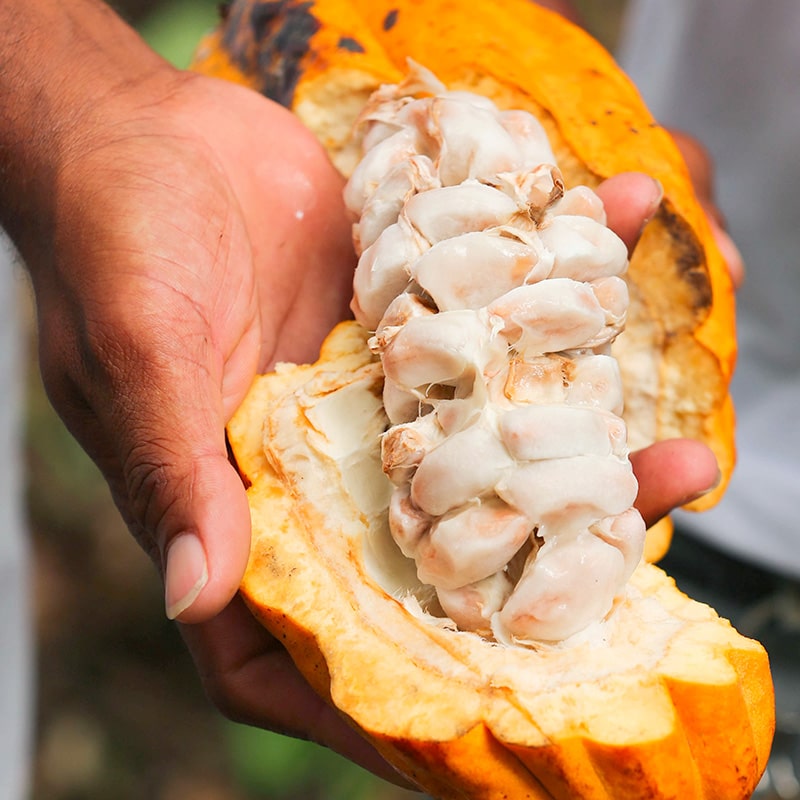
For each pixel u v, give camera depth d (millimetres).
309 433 356
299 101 433
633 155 413
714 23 551
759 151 547
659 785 303
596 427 328
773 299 549
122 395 340
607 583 324
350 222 429
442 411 336
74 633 887
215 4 914
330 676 324
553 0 561
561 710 307
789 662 539
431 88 392
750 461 545
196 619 319
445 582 329
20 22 411
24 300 966
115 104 399
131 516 385
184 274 355
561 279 343
